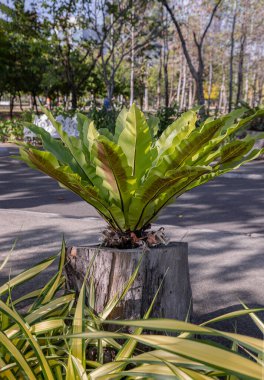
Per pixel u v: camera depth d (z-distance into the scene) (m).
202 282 4.41
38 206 8.46
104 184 2.23
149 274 2.39
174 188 2.25
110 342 1.76
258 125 16.17
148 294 2.39
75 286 2.47
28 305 3.70
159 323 1.10
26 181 11.20
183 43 26.41
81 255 2.44
